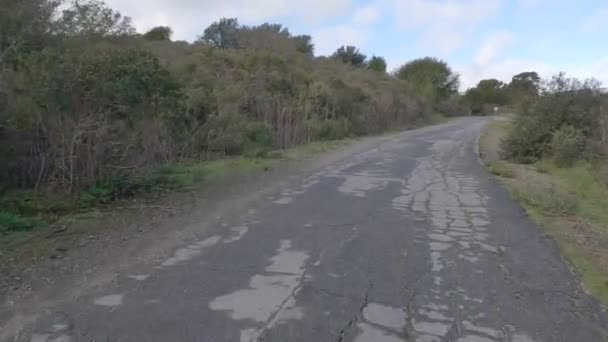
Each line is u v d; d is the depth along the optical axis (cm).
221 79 2206
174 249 584
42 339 364
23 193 788
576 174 1341
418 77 6191
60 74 738
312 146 1972
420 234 677
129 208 787
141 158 940
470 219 775
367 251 593
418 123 4044
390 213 807
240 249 589
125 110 831
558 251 613
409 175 1262
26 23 838
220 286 471
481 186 1104
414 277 508
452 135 2908
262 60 2827
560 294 472
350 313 418
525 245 635
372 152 1858
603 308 443
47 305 421
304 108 2372
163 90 876
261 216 762
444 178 1222
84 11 962
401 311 426
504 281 503
